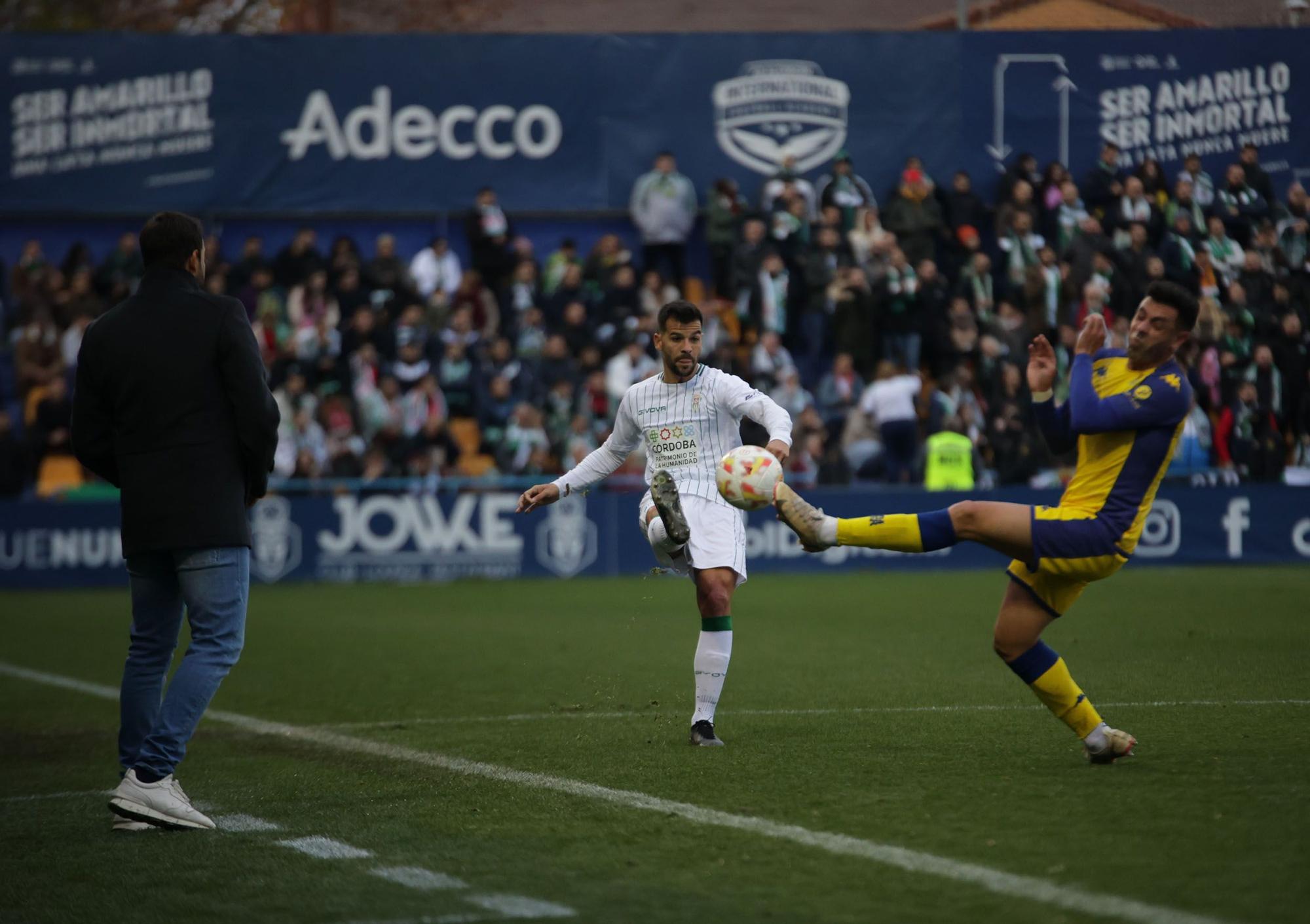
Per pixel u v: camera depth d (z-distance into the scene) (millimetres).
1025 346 47906
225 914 10641
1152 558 45094
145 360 13680
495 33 52312
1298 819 12109
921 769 14758
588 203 52562
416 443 46156
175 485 13617
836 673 23188
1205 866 10742
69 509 44125
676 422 17281
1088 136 52312
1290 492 45531
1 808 14828
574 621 32719
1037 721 17859
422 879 11336
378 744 17891
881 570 45562
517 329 49531
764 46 52312
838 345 48344
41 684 24688
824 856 11430
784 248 49250
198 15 58438
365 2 55250
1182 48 52000
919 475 46656
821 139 52312
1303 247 50062
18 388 49625
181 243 14141
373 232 53281
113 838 13234
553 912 10312
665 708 20031
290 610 36375
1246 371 47500
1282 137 52031
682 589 40719
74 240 52156
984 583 40719
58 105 51062
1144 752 15367
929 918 9781
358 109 52094
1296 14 52719
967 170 52312
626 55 52406
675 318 17062
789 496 14188
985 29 52344
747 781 14430
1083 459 14141
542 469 46062
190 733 13477
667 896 10570
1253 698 19484
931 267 48625
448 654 27312
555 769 15578
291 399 46688
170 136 51594
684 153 52531
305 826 13359
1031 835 11789
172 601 14266
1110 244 48656
